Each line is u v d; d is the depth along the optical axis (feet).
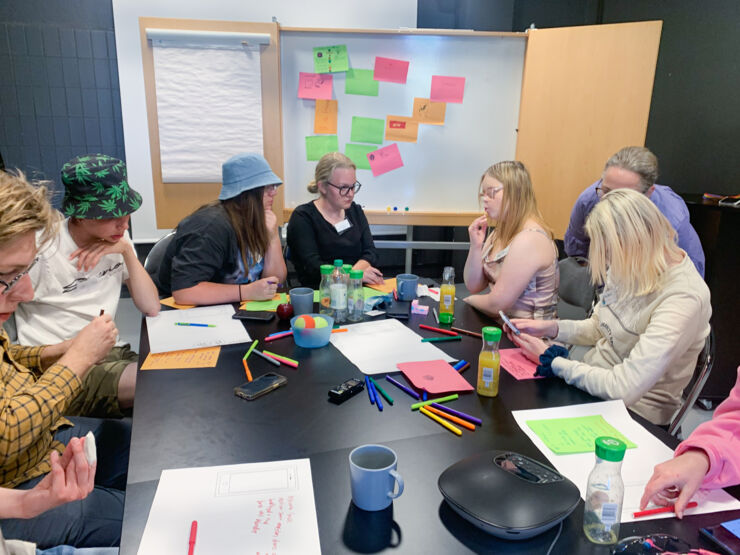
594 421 3.51
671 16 10.48
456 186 9.85
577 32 8.80
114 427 4.69
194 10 11.05
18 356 4.46
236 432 3.33
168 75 8.95
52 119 11.55
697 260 7.45
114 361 5.37
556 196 9.59
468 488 2.57
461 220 9.96
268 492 2.73
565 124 9.23
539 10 12.14
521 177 6.20
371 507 2.60
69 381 3.53
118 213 5.00
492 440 3.26
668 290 4.20
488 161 9.77
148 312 5.65
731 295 8.25
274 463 2.98
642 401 4.54
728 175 9.89
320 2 11.25
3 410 3.16
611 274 4.45
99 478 4.26
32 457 3.58
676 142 10.79
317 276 7.84
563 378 4.14
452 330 5.26
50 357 4.47
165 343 4.77
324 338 4.72
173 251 6.54
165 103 9.05
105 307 5.47
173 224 9.62
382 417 3.53
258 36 8.89
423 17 12.21
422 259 13.89
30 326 5.10
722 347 8.39
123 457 4.45
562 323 5.17
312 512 2.59
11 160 11.59
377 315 5.66
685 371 4.48
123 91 11.26
